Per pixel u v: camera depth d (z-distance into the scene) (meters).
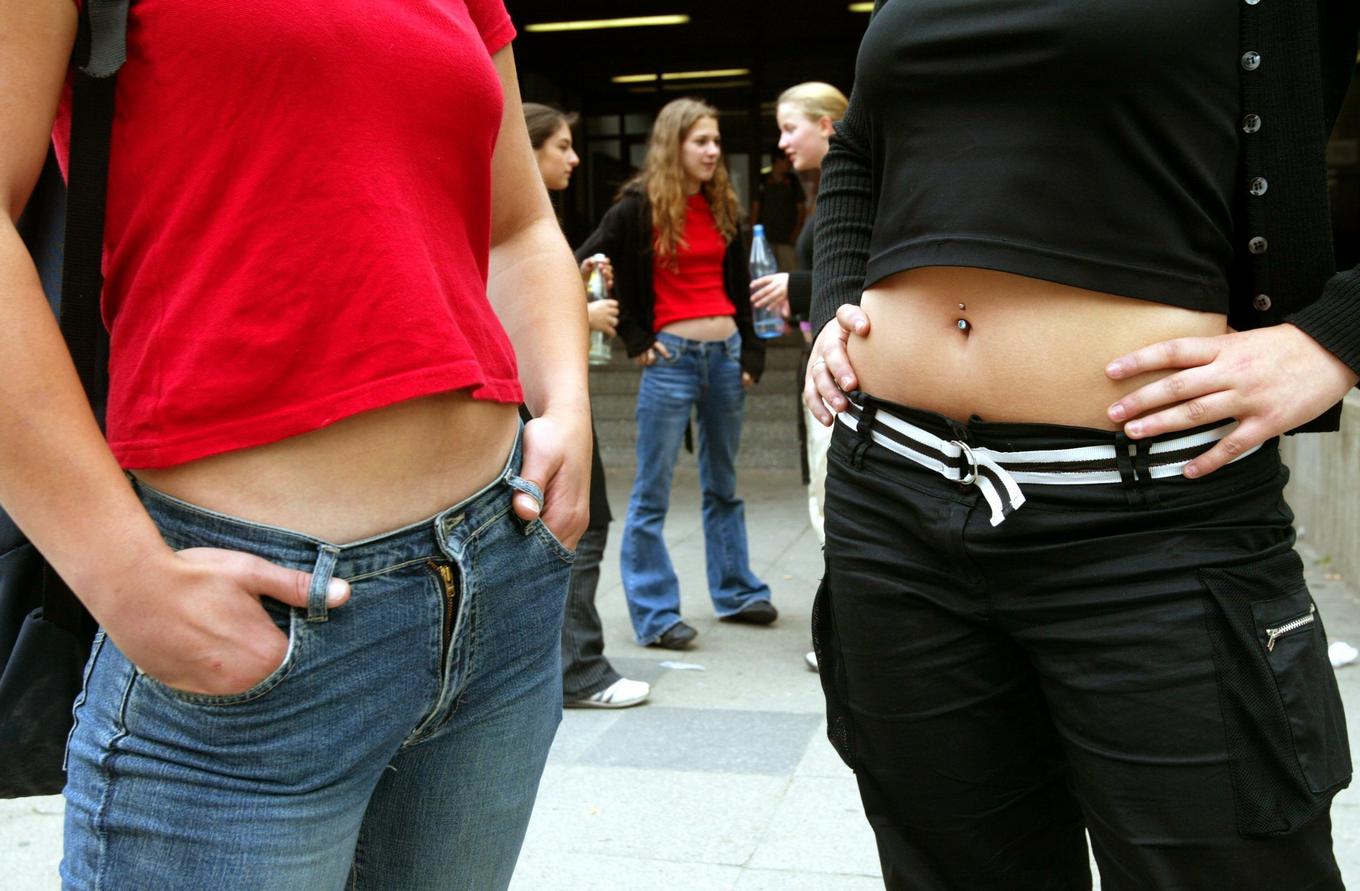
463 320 1.29
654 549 4.69
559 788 3.33
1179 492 1.43
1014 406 1.48
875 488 1.61
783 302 4.51
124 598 1.08
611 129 15.23
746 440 8.98
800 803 3.19
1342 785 1.45
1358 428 4.98
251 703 1.15
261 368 1.16
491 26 1.53
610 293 4.74
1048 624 1.49
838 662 1.76
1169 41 1.35
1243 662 1.41
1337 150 13.44
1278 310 1.48
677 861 2.88
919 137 1.52
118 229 1.19
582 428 1.48
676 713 3.93
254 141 1.15
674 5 13.58
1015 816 1.66
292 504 1.18
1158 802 1.43
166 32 1.14
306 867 1.21
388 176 1.21
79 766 1.20
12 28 1.09
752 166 14.98
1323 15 1.44
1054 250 1.42
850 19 14.14
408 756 1.36
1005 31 1.41
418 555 1.24
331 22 1.17
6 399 1.04
